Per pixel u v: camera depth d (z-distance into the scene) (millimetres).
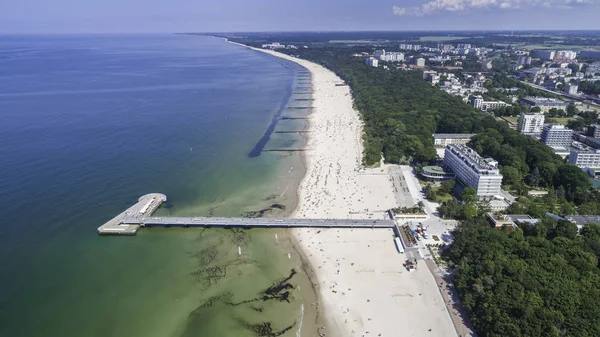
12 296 171625
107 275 186125
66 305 168000
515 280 162250
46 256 197750
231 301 172250
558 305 149250
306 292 177625
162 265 194250
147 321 161125
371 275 188000
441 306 168875
